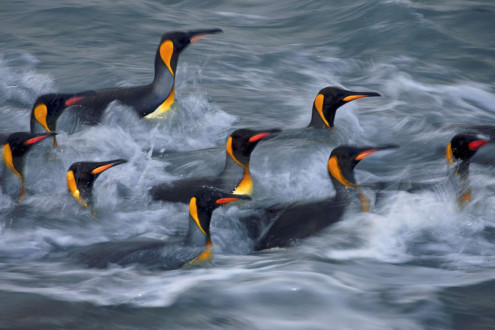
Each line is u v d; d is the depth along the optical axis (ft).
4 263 32.37
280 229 35.29
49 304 28.17
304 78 68.54
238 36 82.28
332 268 32.27
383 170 46.32
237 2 98.17
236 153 40.32
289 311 28.48
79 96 46.47
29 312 27.53
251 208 38.75
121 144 48.62
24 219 36.52
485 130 49.80
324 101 49.01
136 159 46.88
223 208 38.34
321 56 75.20
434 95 64.34
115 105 51.70
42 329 26.43
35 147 44.34
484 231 36.78
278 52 76.13
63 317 27.35
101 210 38.24
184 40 52.90
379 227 35.65
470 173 43.06
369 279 31.37
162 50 52.60
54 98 45.55
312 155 45.85
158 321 27.45
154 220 37.81
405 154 49.34
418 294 29.73
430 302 29.04
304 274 31.40
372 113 58.75
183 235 35.09
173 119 53.47
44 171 42.63
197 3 98.12
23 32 77.82
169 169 45.83
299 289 30.04
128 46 75.05
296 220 35.65
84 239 35.32
